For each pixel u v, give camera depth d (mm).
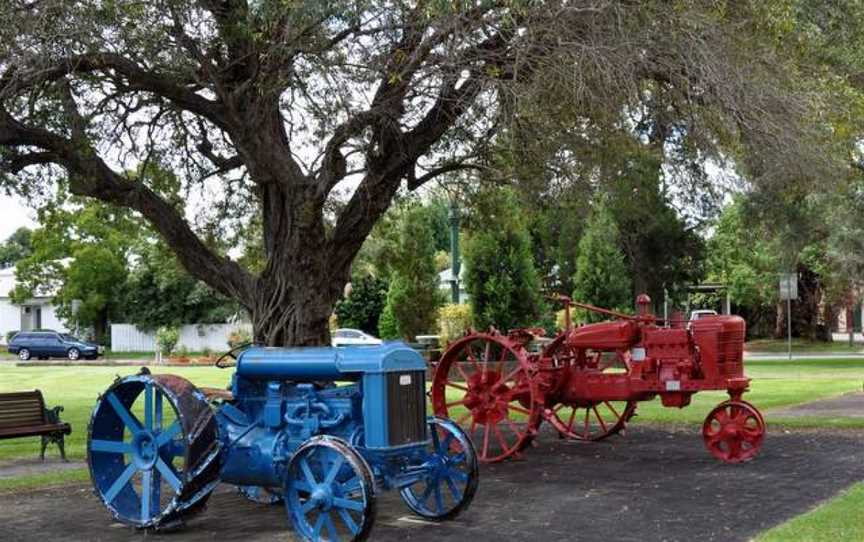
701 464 11406
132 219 19359
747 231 35406
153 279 52562
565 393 12938
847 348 48844
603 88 11273
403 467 8086
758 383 23828
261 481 8367
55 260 54312
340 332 40750
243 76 13906
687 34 11125
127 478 8398
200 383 26516
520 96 11398
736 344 11773
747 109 11203
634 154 15398
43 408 12883
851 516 7727
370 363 7797
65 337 48406
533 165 16734
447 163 17250
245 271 15359
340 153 13836
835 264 38281
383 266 27328
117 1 11492
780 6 11430
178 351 49406
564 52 11078
